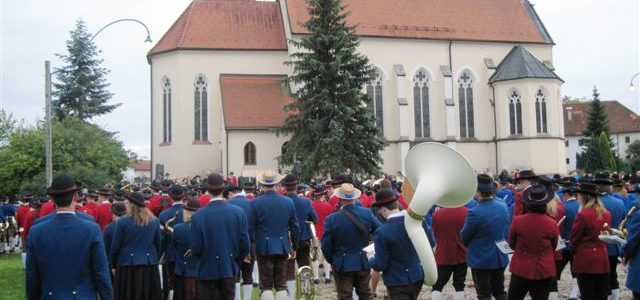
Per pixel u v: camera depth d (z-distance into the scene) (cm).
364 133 4350
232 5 5644
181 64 5247
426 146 838
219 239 1045
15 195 3916
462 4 5969
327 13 4391
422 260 833
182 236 1204
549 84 5456
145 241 1130
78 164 3875
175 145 5225
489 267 1081
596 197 1097
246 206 1345
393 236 879
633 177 1848
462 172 820
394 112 5509
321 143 4159
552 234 944
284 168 4669
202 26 5416
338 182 1534
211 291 1057
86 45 6850
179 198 1340
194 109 5259
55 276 758
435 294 1203
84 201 1992
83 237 770
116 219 1221
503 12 6022
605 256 1090
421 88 5631
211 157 5247
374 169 4294
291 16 5294
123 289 1113
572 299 1383
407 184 966
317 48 4362
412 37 5566
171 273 1330
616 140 10288
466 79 5734
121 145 4716
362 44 5491
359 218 1080
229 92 5162
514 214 1314
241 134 4938
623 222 1119
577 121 10431
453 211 1191
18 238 3080
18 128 4262
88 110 6662
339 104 4294
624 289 1527
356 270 1072
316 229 1794
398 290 878
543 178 1284
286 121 4481
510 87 5525
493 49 5797
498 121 5612
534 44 5909
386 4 5741
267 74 5391
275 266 1277
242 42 5384
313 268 1772
